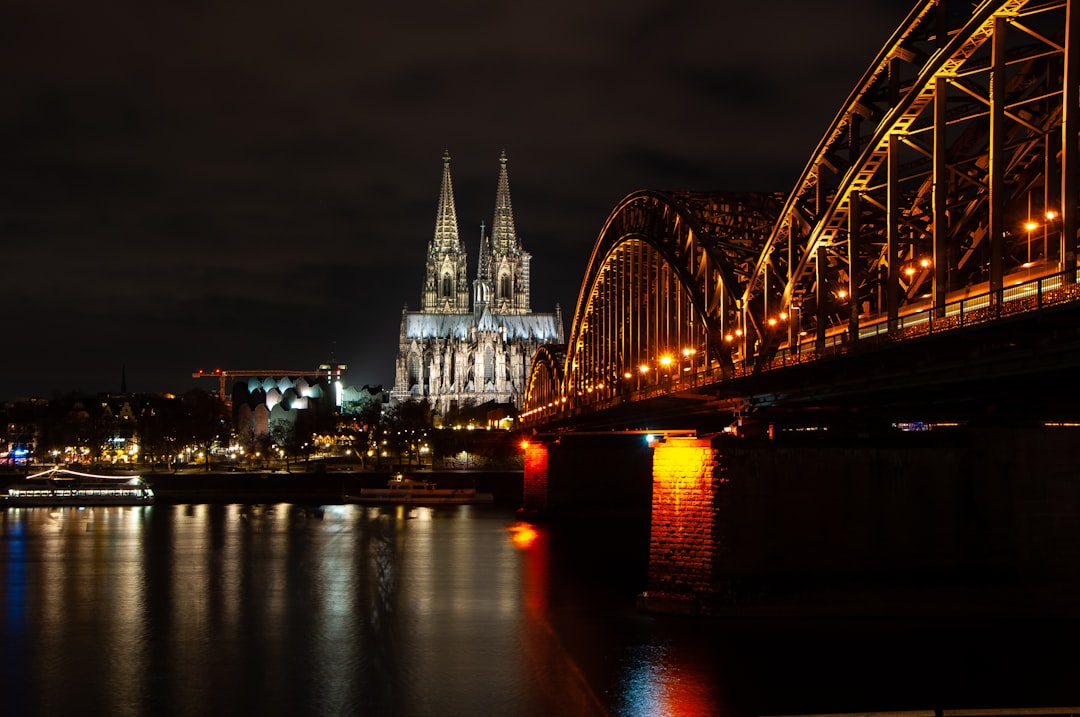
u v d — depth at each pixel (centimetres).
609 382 11488
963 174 4812
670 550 6341
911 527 5969
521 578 8569
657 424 10131
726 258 7412
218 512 15925
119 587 8300
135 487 17650
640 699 4862
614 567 9250
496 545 11056
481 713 4822
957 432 6100
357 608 7312
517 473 19950
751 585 5997
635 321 10331
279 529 13000
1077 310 3375
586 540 11531
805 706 4628
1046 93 4119
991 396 5112
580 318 13212
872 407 6225
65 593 8012
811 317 6638
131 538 11894
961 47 4288
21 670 5681
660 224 9100
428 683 5331
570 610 6975
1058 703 4572
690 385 7175
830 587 5959
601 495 14312
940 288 4409
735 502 6028
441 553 10362
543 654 5806
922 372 4562
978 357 4166
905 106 4712
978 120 4891
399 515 15350
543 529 12825
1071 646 5406
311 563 9650
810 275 6166
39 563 9719
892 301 4816
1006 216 4641
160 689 5309
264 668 5681
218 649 6128
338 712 4897
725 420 8575
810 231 5872
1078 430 5978
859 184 5238
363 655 5938
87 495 17212
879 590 5938
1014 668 5062
